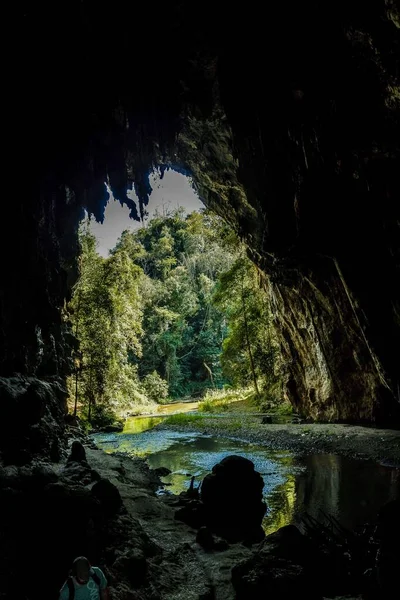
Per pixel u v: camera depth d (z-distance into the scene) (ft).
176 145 77.82
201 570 24.41
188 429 90.89
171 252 216.74
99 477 36.45
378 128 40.83
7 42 37.01
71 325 90.33
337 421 81.87
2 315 43.32
